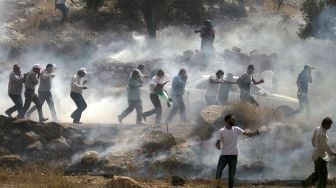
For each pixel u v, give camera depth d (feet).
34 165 72.23
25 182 63.31
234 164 58.70
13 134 75.61
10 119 76.54
